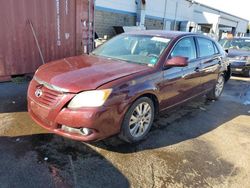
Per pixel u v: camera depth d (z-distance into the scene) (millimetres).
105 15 15312
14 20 6016
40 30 6531
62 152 3379
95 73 3504
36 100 3441
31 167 3023
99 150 3494
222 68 6180
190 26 23562
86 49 7883
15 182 2758
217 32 26844
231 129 4648
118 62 4082
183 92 4633
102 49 4801
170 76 4141
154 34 4699
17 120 4219
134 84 3492
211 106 5938
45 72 3660
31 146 3463
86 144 3609
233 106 6105
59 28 6910
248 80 9766
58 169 3031
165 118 4895
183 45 4656
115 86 3264
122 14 16578
